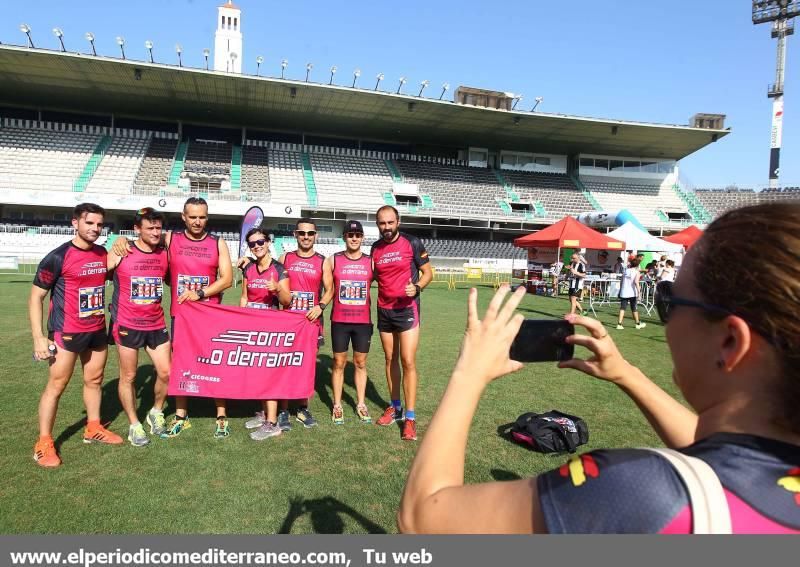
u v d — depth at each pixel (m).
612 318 13.74
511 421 5.05
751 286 0.64
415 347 4.82
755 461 0.63
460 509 0.73
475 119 36.78
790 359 0.62
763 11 40.53
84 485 3.51
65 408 5.21
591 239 18.25
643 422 5.06
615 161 46.62
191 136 39.06
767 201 0.74
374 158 41.81
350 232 4.91
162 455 4.10
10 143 32.69
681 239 20.86
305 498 3.40
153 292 4.45
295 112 35.72
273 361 4.81
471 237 42.91
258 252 5.25
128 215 33.38
